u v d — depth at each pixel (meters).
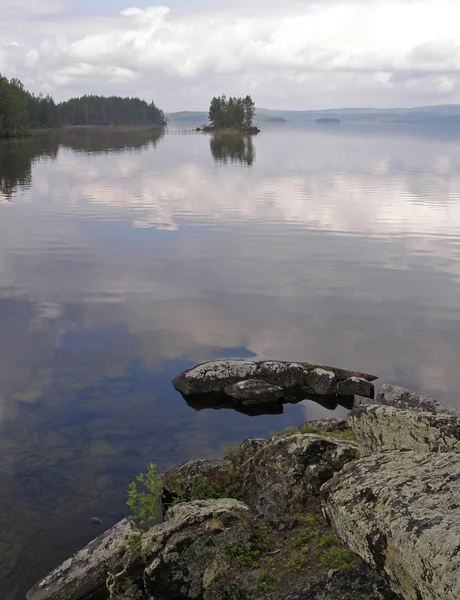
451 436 6.73
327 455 7.81
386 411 7.51
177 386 12.93
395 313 18.41
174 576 6.22
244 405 12.55
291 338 16.11
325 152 104.62
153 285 21.08
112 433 10.80
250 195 45.38
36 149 105.50
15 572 7.21
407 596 4.62
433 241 29.09
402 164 76.88
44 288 20.42
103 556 7.16
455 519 4.57
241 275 22.62
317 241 29.09
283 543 6.62
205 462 9.11
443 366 14.45
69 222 33.62
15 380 12.95
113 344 15.30
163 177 58.53
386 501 5.14
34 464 9.61
